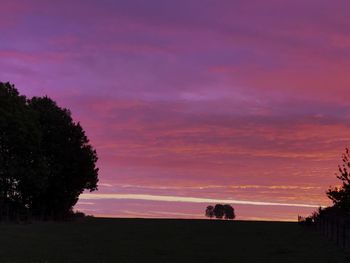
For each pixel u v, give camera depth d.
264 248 31.39
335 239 35.19
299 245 33.12
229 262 24.81
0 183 63.78
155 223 63.50
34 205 70.50
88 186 73.19
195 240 37.09
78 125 71.62
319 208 48.59
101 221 69.75
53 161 69.38
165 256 27.12
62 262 23.62
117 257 26.30
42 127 68.81
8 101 61.31
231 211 116.25
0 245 31.50
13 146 62.28
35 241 34.97
